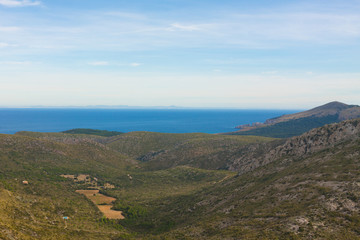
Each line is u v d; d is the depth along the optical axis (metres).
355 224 31.95
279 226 34.84
